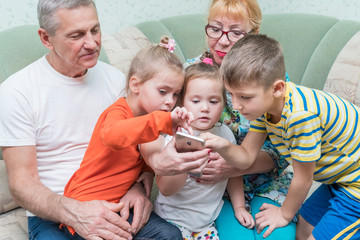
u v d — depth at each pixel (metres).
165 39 1.35
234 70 1.08
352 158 1.21
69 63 1.20
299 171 1.18
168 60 1.18
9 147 1.19
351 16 2.37
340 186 1.27
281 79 1.14
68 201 1.12
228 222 1.35
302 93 1.16
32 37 1.52
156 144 1.14
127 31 1.98
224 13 1.41
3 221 1.33
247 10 1.43
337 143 1.19
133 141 1.01
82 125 1.30
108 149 1.15
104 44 1.81
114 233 1.09
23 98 1.20
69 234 1.16
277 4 2.62
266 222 1.27
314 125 1.12
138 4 2.21
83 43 1.16
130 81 1.22
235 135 1.44
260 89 1.09
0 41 1.47
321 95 1.19
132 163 1.21
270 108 1.17
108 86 1.38
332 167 1.23
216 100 1.24
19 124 1.19
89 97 1.31
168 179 1.17
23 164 1.19
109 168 1.18
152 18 2.32
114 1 2.08
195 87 1.22
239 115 1.41
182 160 1.03
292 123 1.12
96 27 1.18
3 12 1.67
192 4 2.54
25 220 1.36
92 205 1.11
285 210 1.27
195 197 1.28
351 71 1.86
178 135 1.00
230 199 1.42
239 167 1.25
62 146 1.28
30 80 1.23
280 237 1.25
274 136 1.26
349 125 1.19
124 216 1.16
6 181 1.40
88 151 1.20
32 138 1.21
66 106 1.27
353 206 1.20
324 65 1.96
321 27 2.06
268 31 2.14
